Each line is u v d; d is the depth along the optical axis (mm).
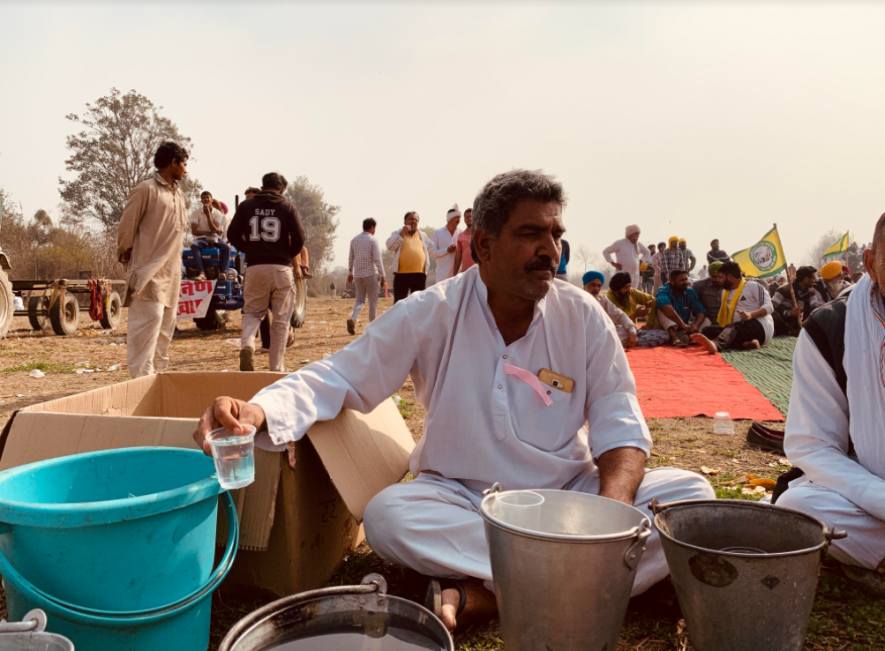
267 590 2242
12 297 10875
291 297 6531
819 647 2037
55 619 1707
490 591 2137
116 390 2957
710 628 1656
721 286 9289
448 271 10258
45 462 1976
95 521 1622
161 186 5402
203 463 2037
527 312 2357
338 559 2596
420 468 2492
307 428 2203
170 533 1741
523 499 1859
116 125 41812
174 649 1788
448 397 2338
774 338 9898
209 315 12148
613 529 1803
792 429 2418
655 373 7102
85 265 30562
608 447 2277
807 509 2234
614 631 1607
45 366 7840
